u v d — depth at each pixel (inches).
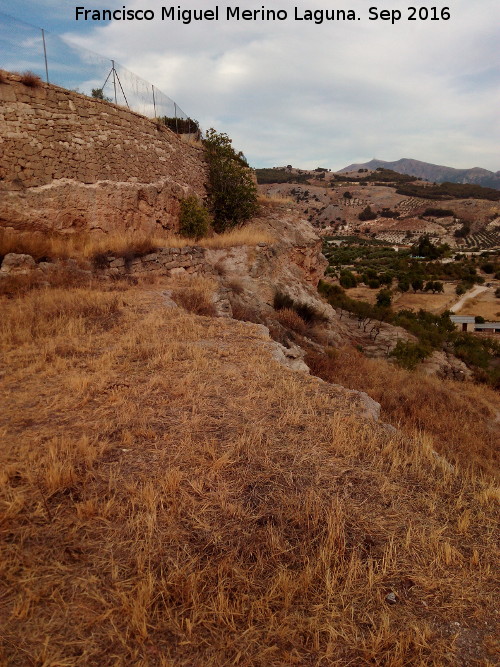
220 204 797.9
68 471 122.3
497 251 5255.9
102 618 81.7
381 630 84.2
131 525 106.8
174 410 176.4
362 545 108.9
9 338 248.5
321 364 488.4
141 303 359.9
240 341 289.3
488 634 87.8
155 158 616.7
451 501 134.1
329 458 149.1
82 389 186.1
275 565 100.5
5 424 155.9
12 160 417.4
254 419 173.0
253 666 76.4
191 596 88.0
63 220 463.5
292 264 782.5
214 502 120.3
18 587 87.7
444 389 549.0
